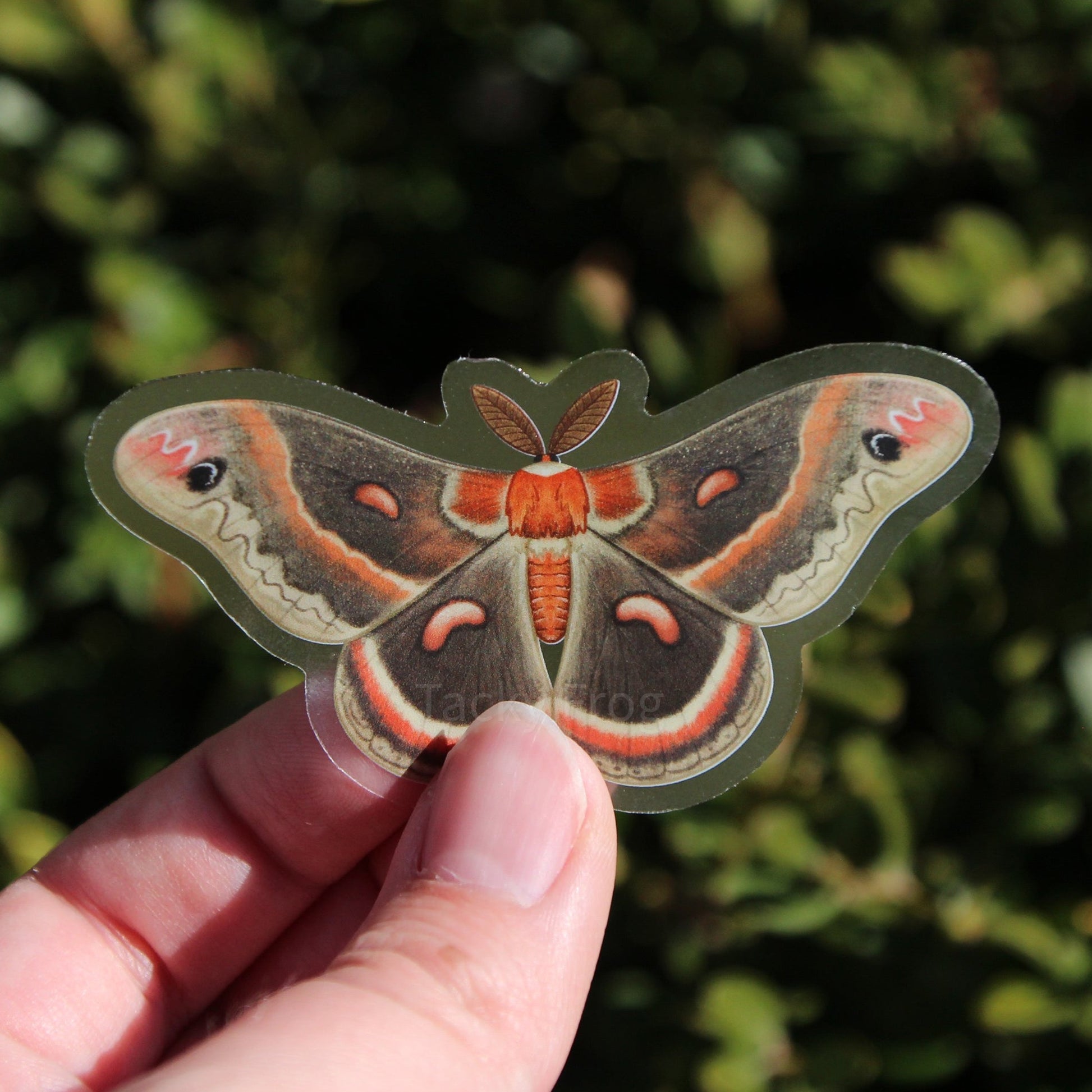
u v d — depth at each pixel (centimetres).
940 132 29
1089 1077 26
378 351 34
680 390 28
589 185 31
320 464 22
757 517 22
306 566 22
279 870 26
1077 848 27
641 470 22
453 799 23
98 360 30
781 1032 27
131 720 31
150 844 26
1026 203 29
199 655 31
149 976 26
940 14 29
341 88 31
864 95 29
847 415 22
